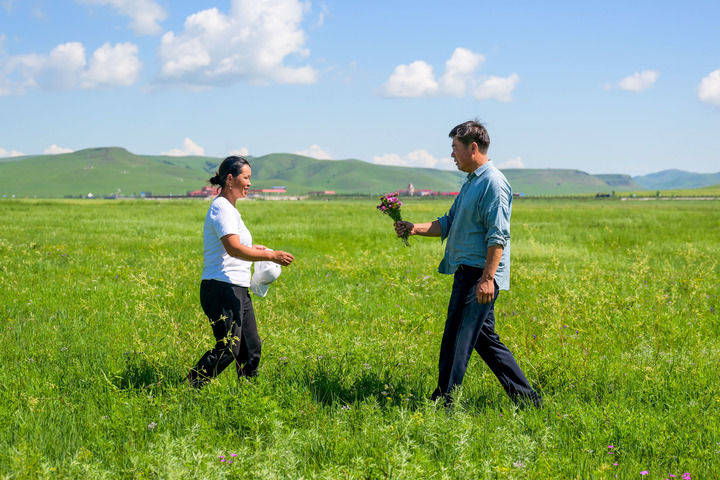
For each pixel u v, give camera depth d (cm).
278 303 754
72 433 350
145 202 6475
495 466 299
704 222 2820
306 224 2458
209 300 438
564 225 2602
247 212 3659
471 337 417
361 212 3803
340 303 783
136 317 663
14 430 347
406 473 285
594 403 407
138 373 457
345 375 467
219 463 304
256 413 368
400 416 358
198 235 1989
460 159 425
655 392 436
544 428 367
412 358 505
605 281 954
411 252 1509
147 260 1210
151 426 356
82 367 476
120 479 290
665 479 304
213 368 436
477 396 438
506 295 885
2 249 1301
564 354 509
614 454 336
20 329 601
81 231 2041
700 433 353
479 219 414
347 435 343
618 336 604
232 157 450
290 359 496
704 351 536
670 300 796
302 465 316
